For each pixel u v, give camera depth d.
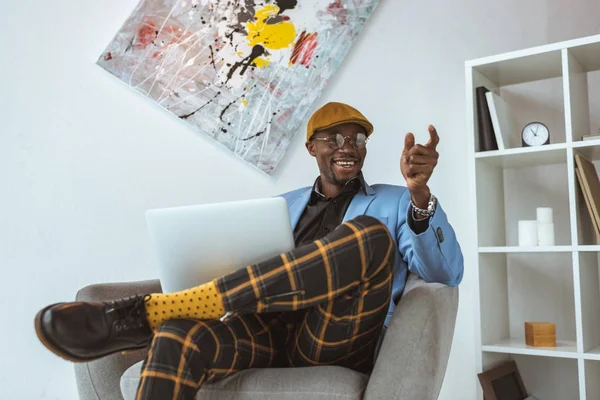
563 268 2.33
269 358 1.42
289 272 1.23
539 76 2.39
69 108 2.60
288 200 2.06
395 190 1.82
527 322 2.18
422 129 2.54
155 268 2.60
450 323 1.44
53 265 2.50
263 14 2.67
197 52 2.66
